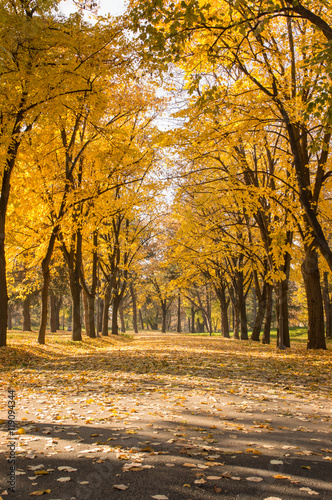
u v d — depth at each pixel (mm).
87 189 16047
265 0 7922
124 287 31578
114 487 2861
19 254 18656
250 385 7859
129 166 15758
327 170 15234
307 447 3955
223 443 4023
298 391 7285
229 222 19672
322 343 15195
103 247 25734
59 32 9609
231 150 13250
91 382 8211
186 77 11781
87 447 3818
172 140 11586
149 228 28688
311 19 7910
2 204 13094
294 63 13875
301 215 13922
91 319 23141
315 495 2793
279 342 16375
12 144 10680
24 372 9758
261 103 11781
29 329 34219
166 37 8188
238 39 11180
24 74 9398
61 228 16250
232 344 22094
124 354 14852
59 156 16594
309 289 15406
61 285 32531
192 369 10320
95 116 11703
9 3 8922
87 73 9812
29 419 5008
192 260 22125
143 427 4613
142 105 16625
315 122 13812
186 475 3129
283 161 14586
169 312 74312
